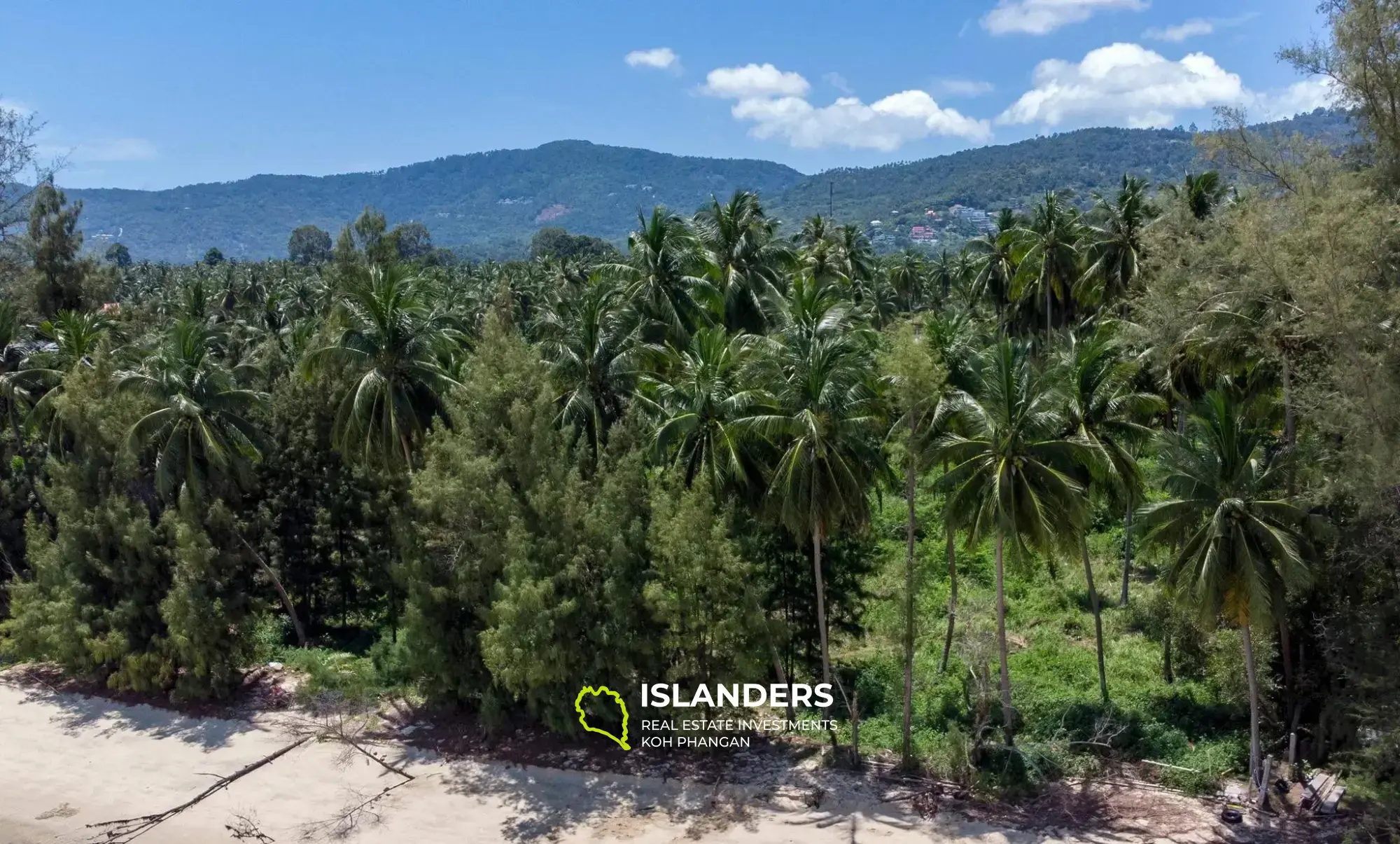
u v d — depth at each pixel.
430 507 28.91
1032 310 59.12
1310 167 28.48
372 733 30.52
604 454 29.67
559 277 95.50
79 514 33.78
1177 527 24.91
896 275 91.19
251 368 36.78
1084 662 32.50
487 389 29.19
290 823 25.84
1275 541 23.02
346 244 76.50
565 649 26.98
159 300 99.25
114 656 33.00
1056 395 25.92
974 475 26.06
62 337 47.09
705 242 47.41
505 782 27.33
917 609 30.25
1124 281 48.91
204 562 31.89
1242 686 26.89
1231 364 32.97
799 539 28.05
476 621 29.53
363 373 33.62
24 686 35.72
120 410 33.88
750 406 27.53
